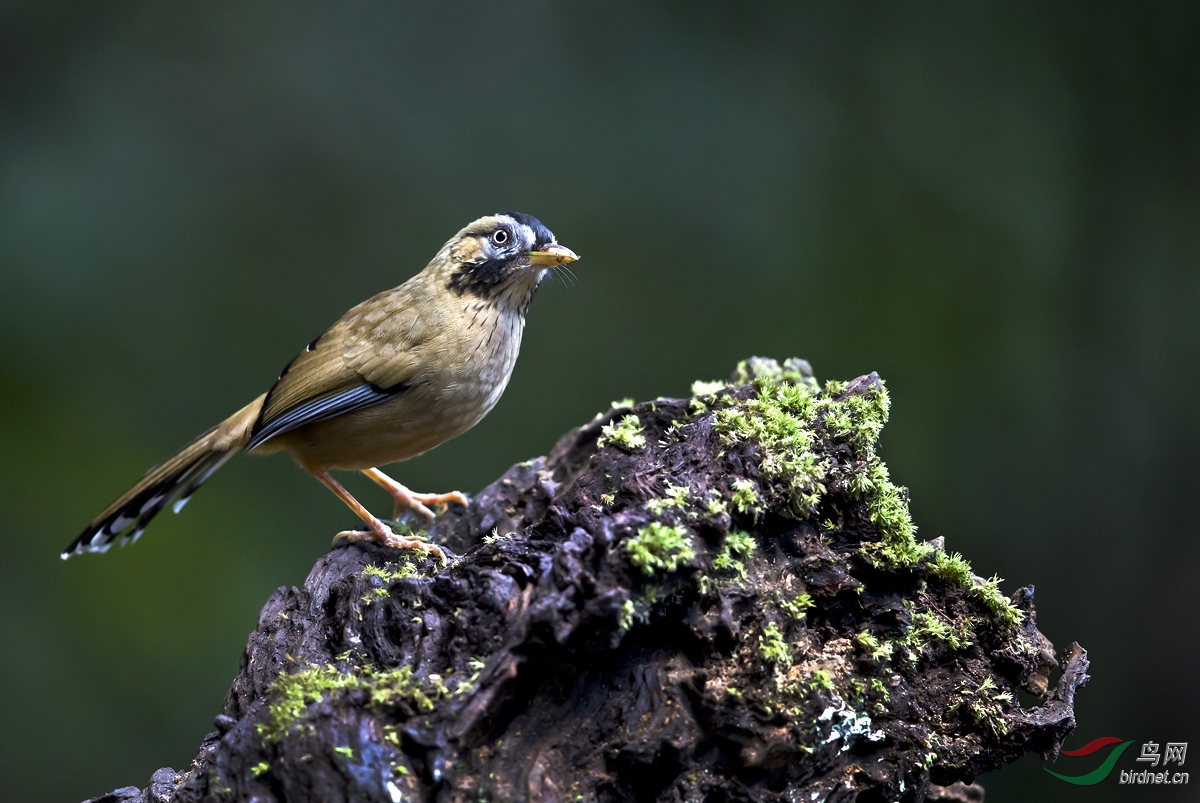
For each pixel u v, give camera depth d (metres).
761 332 14.06
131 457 13.35
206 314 14.34
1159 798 12.26
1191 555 13.08
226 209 14.66
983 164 14.13
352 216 14.99
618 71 15.13
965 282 13.80
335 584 5.95
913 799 5.23
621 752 4.73
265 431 7.47
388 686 4.85
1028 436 13.34
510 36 15.45
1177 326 13.61
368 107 15.27
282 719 4.76
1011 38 14.41
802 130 14.59
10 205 13.47
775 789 4.86
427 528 8.09
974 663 5.61
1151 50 13.94
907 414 13.31
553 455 7.90
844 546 5.65
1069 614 13.05
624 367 14.38
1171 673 12.84
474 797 4.63
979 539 13.09
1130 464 13.29
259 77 15.04
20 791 11.57
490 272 7.83
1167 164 13.87
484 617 5.12
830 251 14.16
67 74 14.25
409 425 7.69
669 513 5.09
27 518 12.56
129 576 12.68
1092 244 13.85
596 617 4.73
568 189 14.88
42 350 13.33
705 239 14.52
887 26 14.64
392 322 7.59
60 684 12.02
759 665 4.91
